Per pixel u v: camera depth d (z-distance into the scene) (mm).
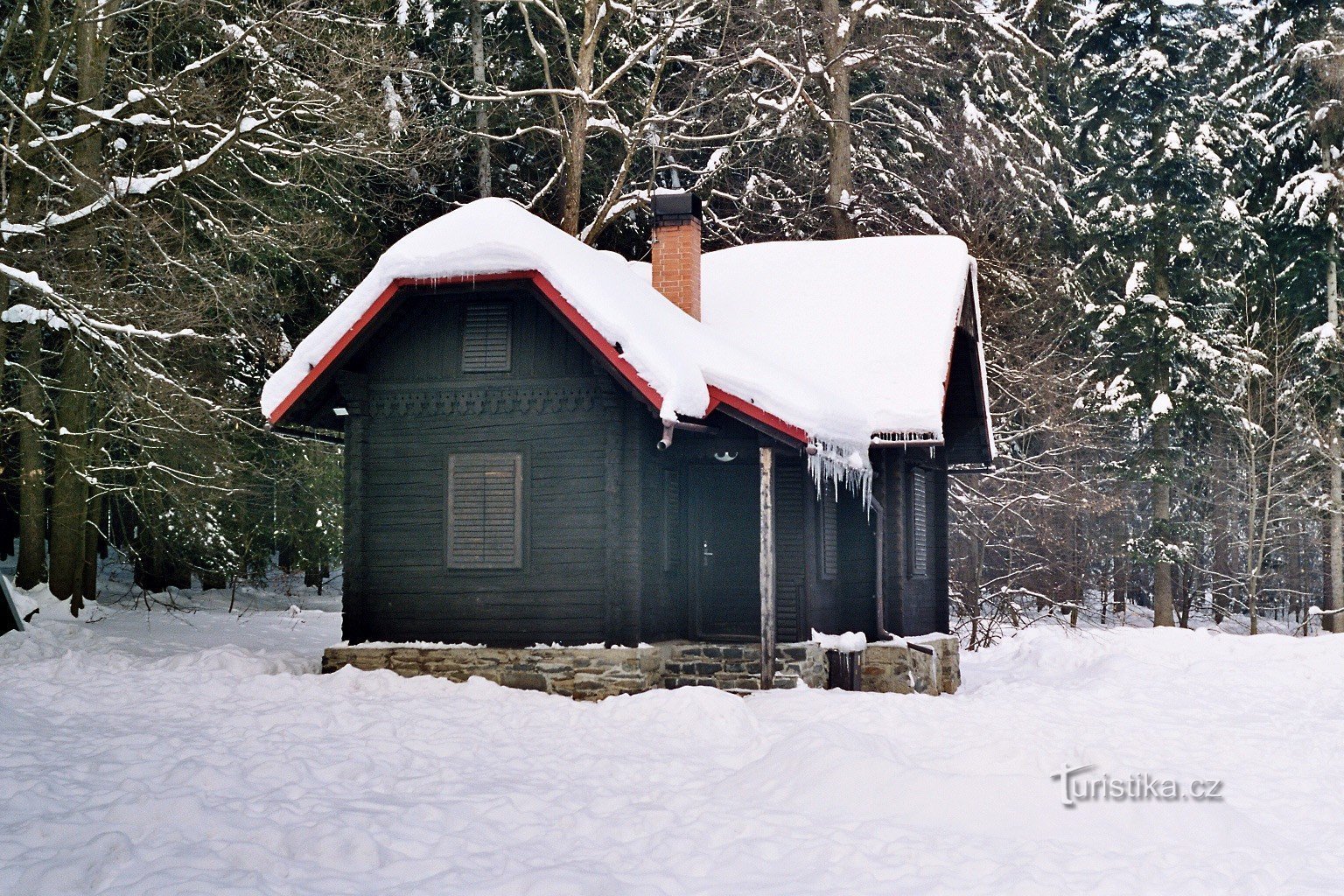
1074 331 32844
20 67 20172
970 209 30328
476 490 15039
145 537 25828
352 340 14656
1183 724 14195
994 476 29484
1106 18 33250
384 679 14086
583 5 27719
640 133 25938
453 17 28328
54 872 6562
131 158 21438
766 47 28062
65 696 12586
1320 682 18250
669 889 7012
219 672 14227
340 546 28359
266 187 23531
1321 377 33562
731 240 30719
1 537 30516
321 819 8008
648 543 15109
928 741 11719
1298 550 45219
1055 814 8586
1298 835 8914
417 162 24625
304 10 20797
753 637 15977
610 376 14445
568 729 11859
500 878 7023
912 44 27891
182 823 7719
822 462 14898
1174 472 33969
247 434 22766
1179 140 31938
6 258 18422
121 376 19688
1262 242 33438
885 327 17688
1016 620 29891
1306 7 34156
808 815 8703
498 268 14117
